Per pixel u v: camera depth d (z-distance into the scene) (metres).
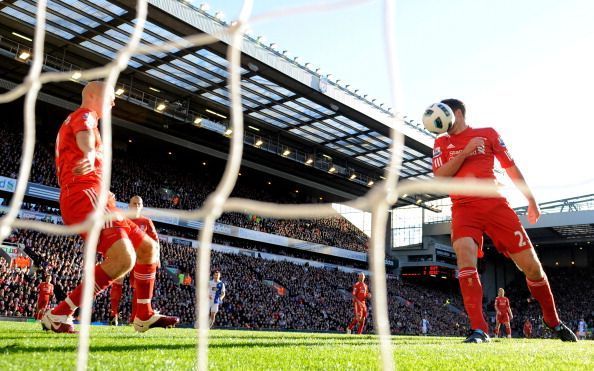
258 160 37.72
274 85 27.11
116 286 9.26
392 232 51.19
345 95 28.94
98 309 19.08
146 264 4.35
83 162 3.54
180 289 25.14
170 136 33.94
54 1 20.11
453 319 43.56
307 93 27.80
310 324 31.11
